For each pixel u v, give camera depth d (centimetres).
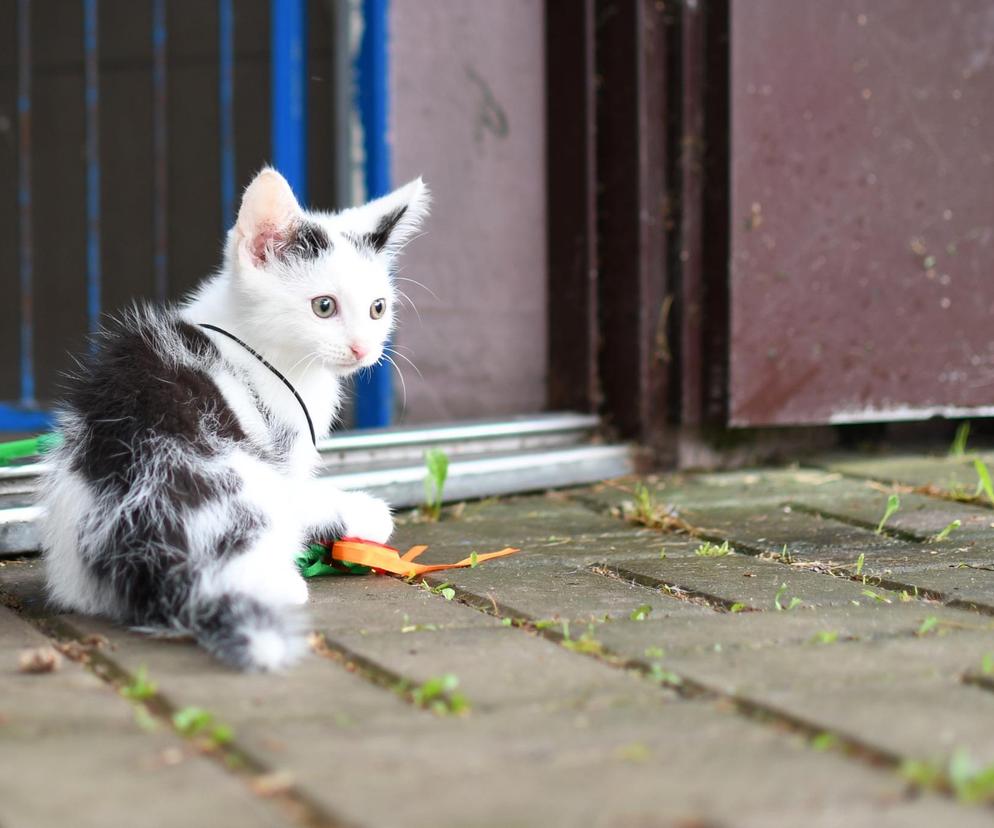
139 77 206
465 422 171
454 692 124
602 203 175
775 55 171
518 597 138
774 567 144
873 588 140
